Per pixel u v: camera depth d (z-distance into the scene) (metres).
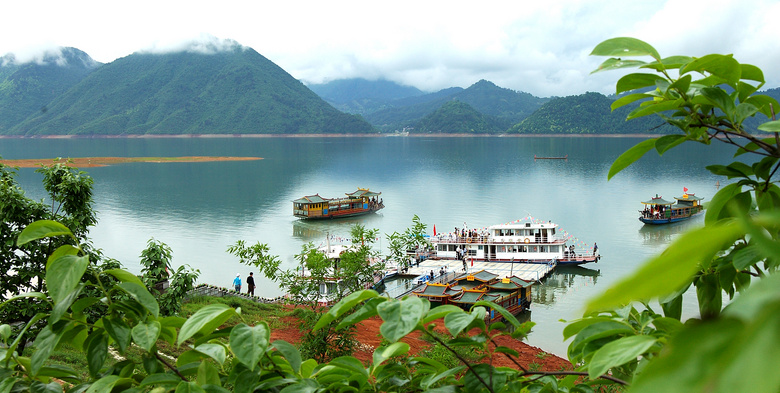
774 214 0.65
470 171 162.38
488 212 93.00
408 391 2.87
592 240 72.62
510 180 137.25
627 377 2.38
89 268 2.49
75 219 16.61
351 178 147.50
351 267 19.69
